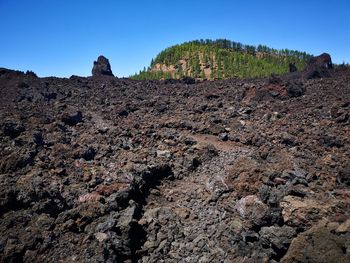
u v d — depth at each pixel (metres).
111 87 49.81
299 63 130.12
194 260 12.88
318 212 13.57
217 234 14.22
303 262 10.55
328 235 10.70
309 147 23.69
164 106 37.53
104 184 17.84
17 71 51.59
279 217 13.98
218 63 119.19
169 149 24.36
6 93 40.81
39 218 13.80
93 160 21.86
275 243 12.47
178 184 19.94
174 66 130.38
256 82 49.72
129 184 17.30
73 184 17.88
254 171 17.66
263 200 15.84
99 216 14.50
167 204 17.47
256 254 12.43
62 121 30.56
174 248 13.65
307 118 31.00
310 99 37.12
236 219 15.05
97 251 12.17
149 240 14.07
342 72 55.28
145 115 35.06
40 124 28.39
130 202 15.88
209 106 36.56
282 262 11.02
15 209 14.48
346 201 15.01
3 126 24.19
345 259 9.93
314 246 10.62
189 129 30.33
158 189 19.02
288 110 34.06
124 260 12.74
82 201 15.99
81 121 31.81
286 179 17.45
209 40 159.75
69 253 12.36
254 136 26.12
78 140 25.66
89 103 39.53
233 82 52.72
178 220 15.52
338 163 20.36
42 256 12.18
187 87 51.88
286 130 27.78
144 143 25.97
